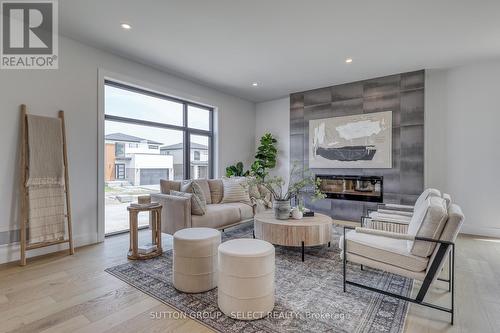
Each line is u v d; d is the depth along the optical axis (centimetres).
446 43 333
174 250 221
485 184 394
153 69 420
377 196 461
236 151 598
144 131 437
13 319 175
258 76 460
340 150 499
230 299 179
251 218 418
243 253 178
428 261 184
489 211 392
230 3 253
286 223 299
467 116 406
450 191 419
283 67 418
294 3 252
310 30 303
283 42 333
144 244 323
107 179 387
